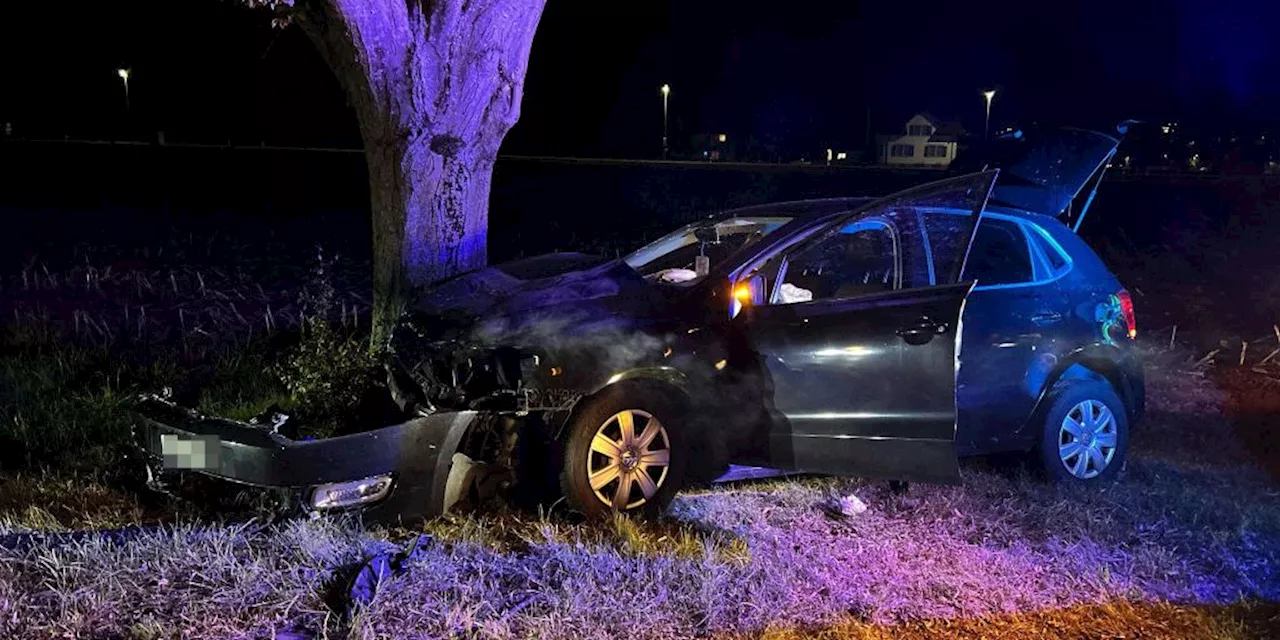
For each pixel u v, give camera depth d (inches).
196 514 200.8
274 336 359.3
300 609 162.4
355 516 190.1
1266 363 397.1
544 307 205.3
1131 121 259.1
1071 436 246.5
